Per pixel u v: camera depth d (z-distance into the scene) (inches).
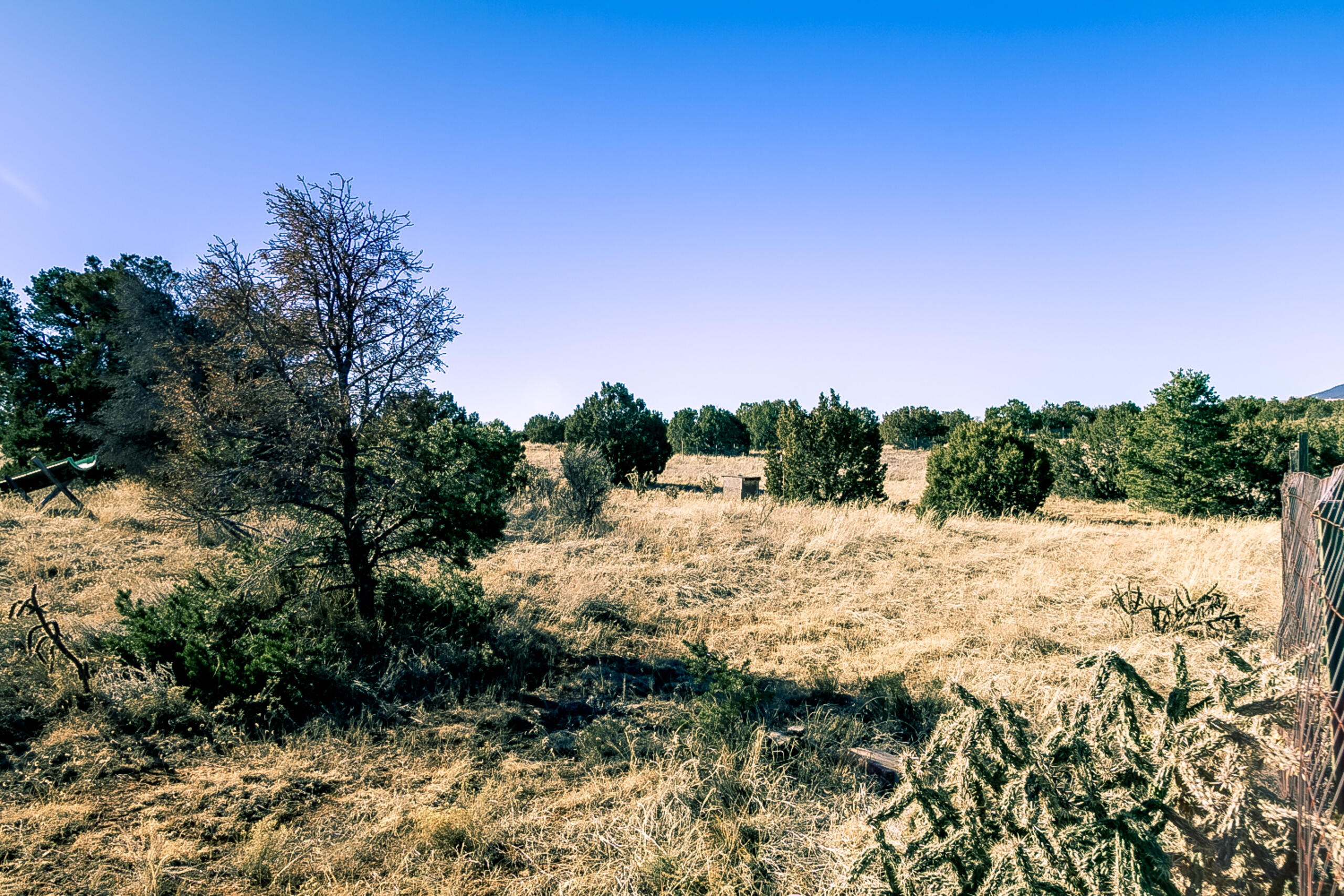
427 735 210.8
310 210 252.7
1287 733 91.2
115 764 185.0
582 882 142.6
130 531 446.3
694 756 192.4
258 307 253.4
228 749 197.9
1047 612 321.1
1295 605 149.4
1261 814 89.7
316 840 157.9
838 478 667.4
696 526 486.0
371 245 265.4
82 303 837.8
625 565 398.6
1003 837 94.0
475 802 172.7
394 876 145.3
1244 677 96.5
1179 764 92.4
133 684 215.3
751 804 172.4
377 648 259.8
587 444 881.5
